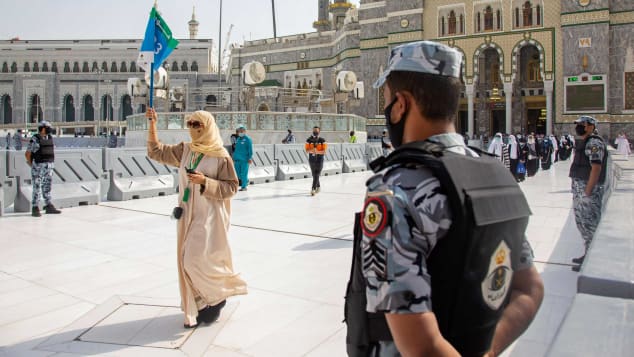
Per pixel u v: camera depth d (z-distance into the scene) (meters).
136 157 12.77
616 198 3.74
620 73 36.00
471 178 1.51
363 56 46.00
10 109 78.94
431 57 1.68
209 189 4.30
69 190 11.08
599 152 6.11
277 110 39.38
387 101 1.80
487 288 1.52
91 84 75.94
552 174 21.58
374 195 1.51
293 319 4.62
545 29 37.72
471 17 40.41
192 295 4.37
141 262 6.62
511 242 1.61
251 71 27.78
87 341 4.10
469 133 40.25
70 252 7.12
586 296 1.61
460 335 1.47
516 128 41.66
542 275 5.95
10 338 4.18
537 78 41.19
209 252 4.39
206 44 76.75
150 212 10.46
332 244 7.66
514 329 1.67
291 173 18.53
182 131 25.66
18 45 78.94
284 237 8.17
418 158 1.51
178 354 3.86
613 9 36.19
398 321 1.39
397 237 1.43
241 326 4.46
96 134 70.50
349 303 1.76
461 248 1.43
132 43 77.00
